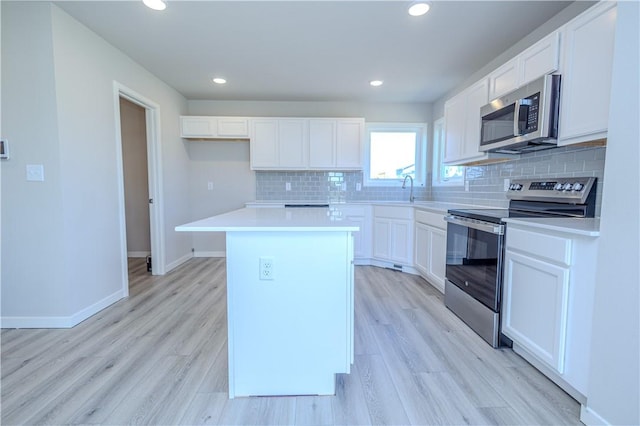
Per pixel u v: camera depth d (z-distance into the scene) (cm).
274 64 317
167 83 377
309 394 156
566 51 181
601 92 160
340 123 430
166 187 380
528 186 247
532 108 198
